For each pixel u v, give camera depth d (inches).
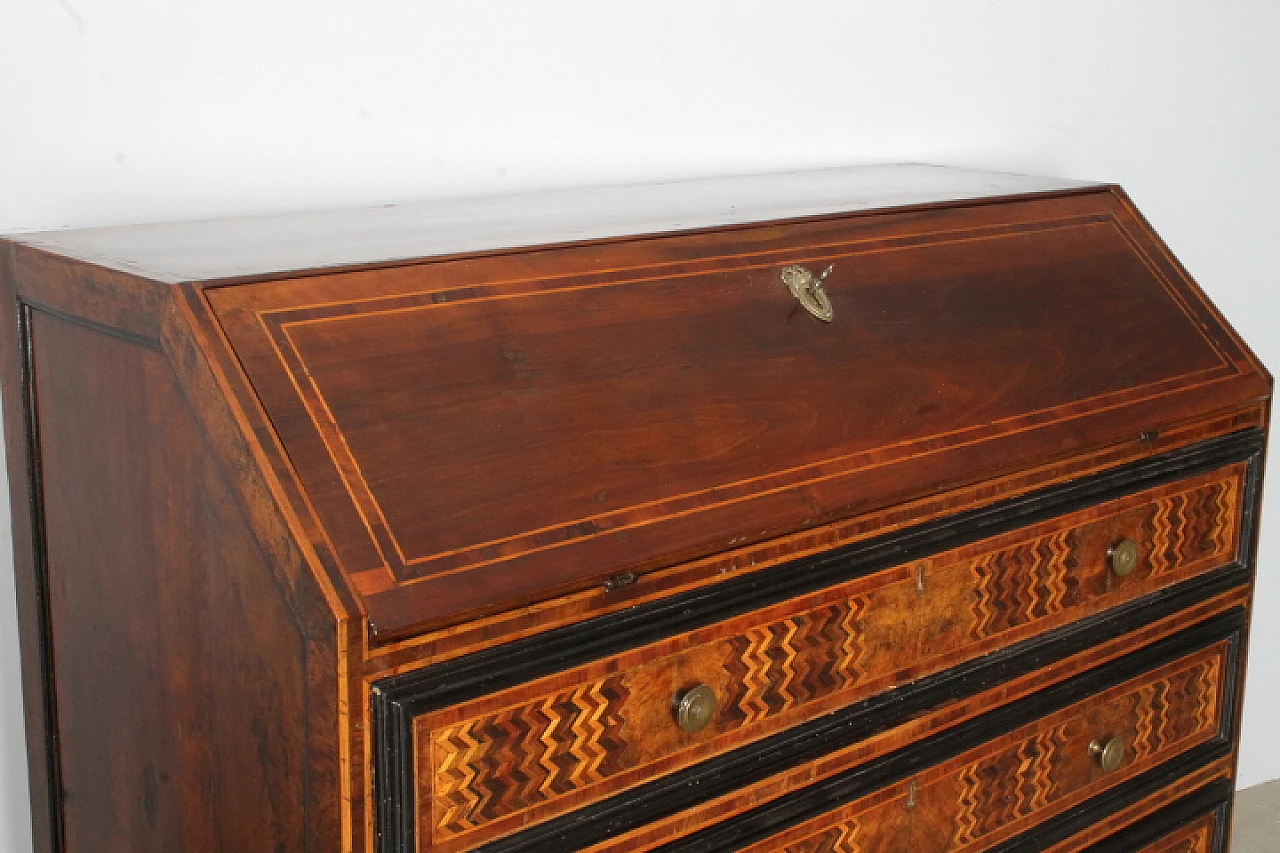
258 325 56.5
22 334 69.1
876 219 80.0
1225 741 93.0
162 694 63.5
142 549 62.8
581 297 65.6
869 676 70.2
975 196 86.5
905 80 108.9
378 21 84.4
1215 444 86.4
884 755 71.6
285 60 81.7
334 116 84.1
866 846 71.9
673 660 61.4
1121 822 87.2
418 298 61.0
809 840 68.9
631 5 94.3
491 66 89.4
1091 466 79.0
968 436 72.8
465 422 58.6
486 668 55.1
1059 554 78.1
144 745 66.0
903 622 71.1
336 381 56.7
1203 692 90.7
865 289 75.7
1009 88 114.1
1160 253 91.4
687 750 63.0
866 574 68.4
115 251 65.1
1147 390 82.2
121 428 62.5
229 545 56.1
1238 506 89.4
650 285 68.3
